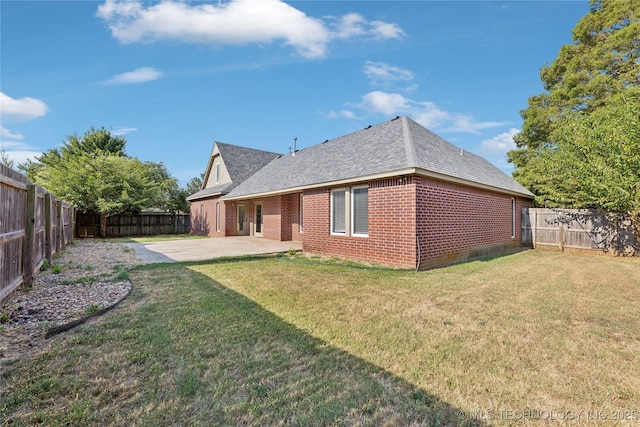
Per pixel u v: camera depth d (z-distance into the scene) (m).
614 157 9.70
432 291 5.62
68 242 13.47
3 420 2.15
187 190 30.62
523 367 2.94
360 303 4.88
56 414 2.22
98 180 18.83
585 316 4.35
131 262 8.86
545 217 13.40
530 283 6.32
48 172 20.08
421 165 7.91
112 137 31.84
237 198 16.94
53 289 5.63
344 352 3.21
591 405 2.40
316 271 7.46
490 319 4.21
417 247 7.82
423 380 2.71
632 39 13.91
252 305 4.72
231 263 8.64
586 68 15.85
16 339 3.46
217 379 2.69
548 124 17.53
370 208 9.03
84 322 3.98
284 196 15.70
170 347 3.27
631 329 3.89
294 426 2.14
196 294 5.32
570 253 11.98
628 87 13.55
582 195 11.34
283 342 3.43
